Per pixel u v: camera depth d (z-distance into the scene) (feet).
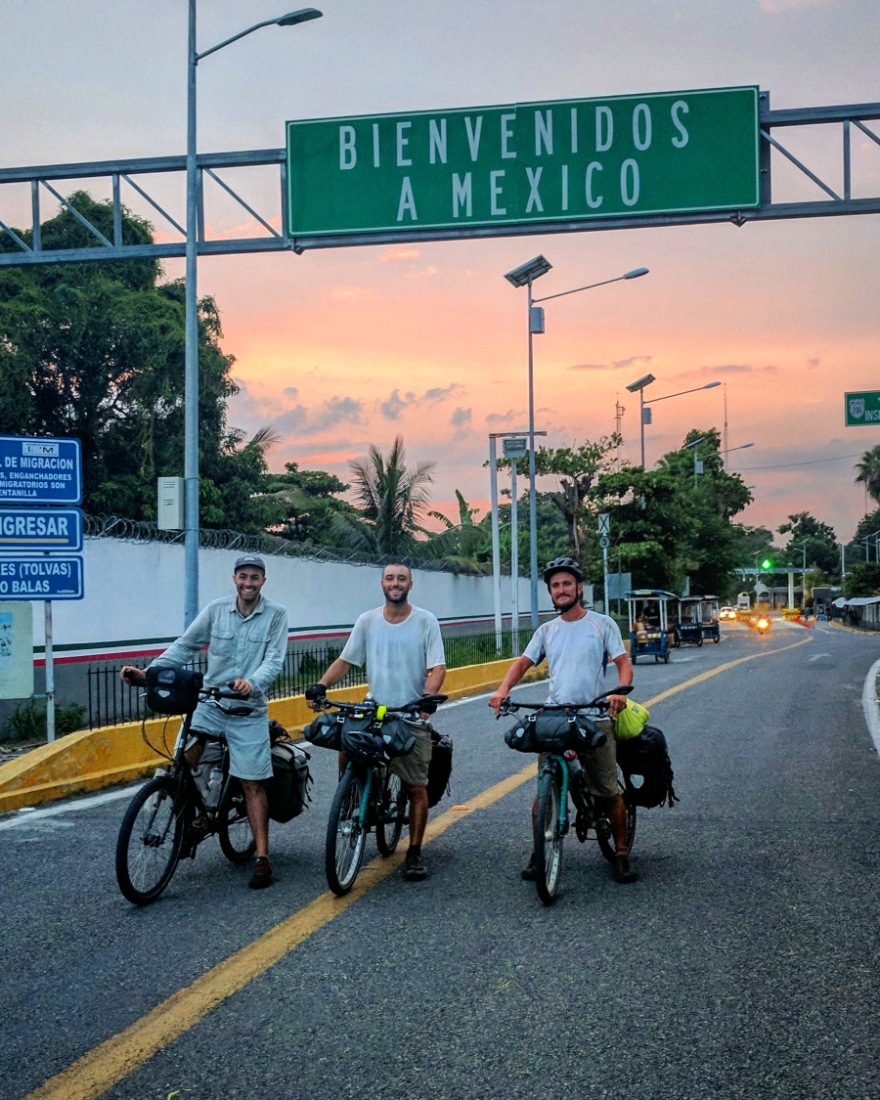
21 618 33.42
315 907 19.03
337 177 41.88
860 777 32.45
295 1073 12.43
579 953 16.46
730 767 34.68
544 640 21.04
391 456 108.88
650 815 27.09
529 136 40.83
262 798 20.76
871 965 15.76
